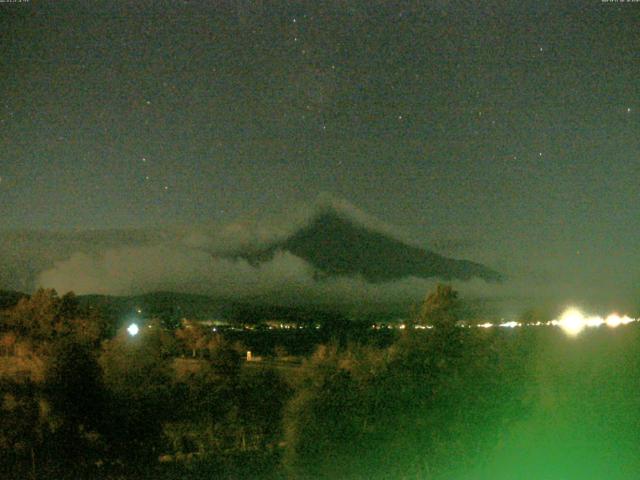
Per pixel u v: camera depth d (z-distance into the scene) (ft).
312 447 51.11
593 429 40.40
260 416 81.76
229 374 87.51
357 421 48.42
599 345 45.80
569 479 36.78
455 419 41.70
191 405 83.76
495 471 39.75
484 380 42.16
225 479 62.28
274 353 103.30
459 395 42.04
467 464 40.70
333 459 49.39
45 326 115.55
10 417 65.72
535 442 40.60
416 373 44.57
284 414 58.95
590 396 41.75
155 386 77.51
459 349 44.01
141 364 78.48
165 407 78.02
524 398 41.65
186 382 85.92
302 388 55.11
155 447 74.84
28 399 67.15
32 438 66.23
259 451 72.79
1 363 71.77
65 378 68.69
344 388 51.34
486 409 41.42
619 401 41.27
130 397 74.08
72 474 65.62
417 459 42.88
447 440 41.60
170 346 91.76
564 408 41.52
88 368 70.23
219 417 84.17
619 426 40.32
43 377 68.39
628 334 48.91
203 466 70.08
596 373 42.73
